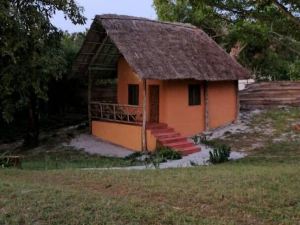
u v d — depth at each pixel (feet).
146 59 68.80
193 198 28.30
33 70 60.03
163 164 58.54
